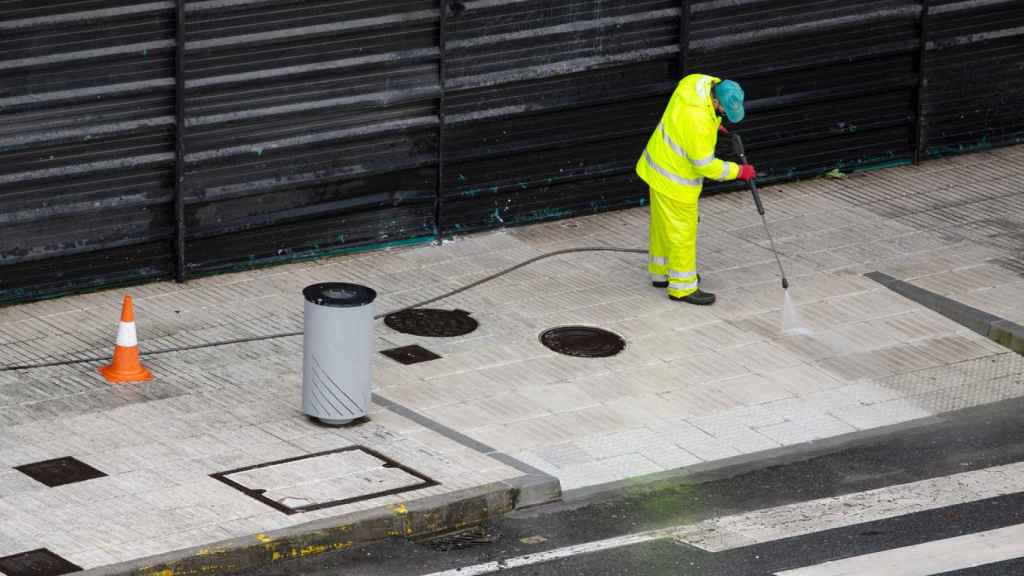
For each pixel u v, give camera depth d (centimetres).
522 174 4147
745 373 3469
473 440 3131
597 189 4256
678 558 2778
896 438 3241
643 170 3750
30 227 3612
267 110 3784
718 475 3073
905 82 4550
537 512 2936
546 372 3431
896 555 2794
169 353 3434
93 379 3297
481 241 4084
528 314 3697
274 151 3828
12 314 3597
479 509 2898
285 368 3394
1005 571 2745
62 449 3011
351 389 3109
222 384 3303
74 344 3459
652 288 3856
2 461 2952
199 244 3809
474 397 3309
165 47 3638
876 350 3597
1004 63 4684
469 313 3691
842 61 4434
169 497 2850
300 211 3897
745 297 3816
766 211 4300
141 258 3762
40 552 2661
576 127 4175
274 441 3075
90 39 3569
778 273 3947
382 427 3158
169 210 3762
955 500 3005
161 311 3638
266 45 3750
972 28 4609
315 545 2761
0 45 3481
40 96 3541
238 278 3831
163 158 3700
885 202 4384
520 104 4084
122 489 2870
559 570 2731
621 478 3045
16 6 3472
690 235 3728
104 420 3128
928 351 3606
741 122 4366
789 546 2825
